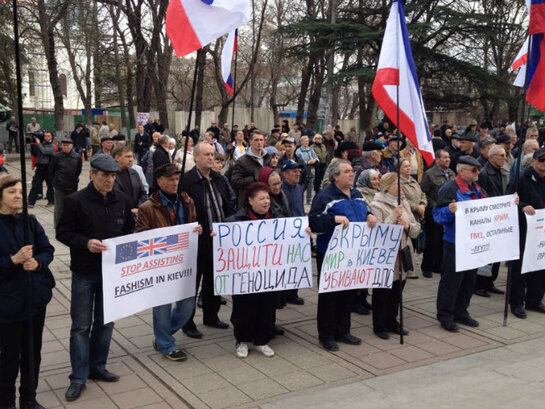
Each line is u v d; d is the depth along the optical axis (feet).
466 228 19.84
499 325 21.03
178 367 16.79
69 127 129.39
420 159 30.35
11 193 13.10
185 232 16.84
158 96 89.04
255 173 23.43
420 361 17.48
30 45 91.25
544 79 21.17
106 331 15.70
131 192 23.94
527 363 17.29
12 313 13.15
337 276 18.03
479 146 30.91
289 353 18.03
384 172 29.25
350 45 75.51
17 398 14.75
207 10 16.99
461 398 14.83
